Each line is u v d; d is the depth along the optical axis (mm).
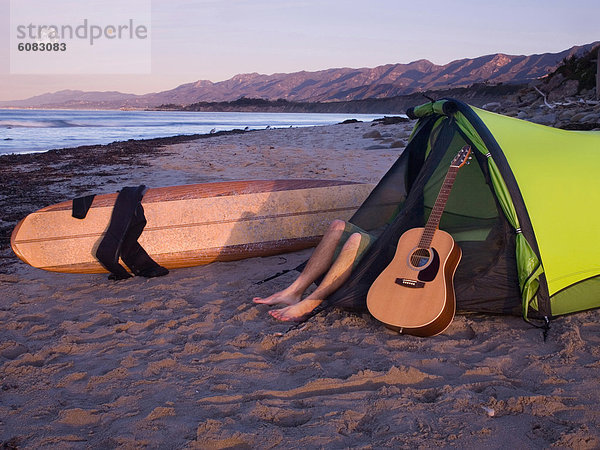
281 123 63375
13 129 41562
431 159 4406
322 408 2777
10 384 3143
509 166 3949
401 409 2746
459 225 4254
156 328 3920
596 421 2590
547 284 3830
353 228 4355
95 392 3037
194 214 5492
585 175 4172
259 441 2502
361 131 22359
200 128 45500
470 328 3801
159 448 2488
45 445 2521
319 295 4062
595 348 3359
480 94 106438
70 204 5383
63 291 4941
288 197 5852
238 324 3977
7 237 6754
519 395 2838
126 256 5223
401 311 3596
